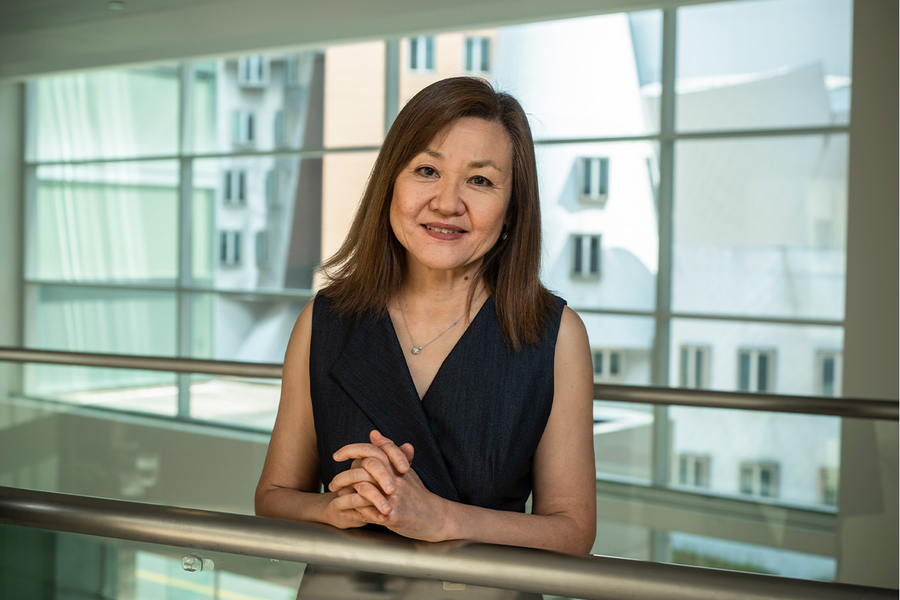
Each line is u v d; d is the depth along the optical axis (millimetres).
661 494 3666
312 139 8547
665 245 6449
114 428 3943
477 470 1140
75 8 6656
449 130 1109
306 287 8727
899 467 2859
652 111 6516
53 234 9406
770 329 6074
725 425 3660
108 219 9188
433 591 914
